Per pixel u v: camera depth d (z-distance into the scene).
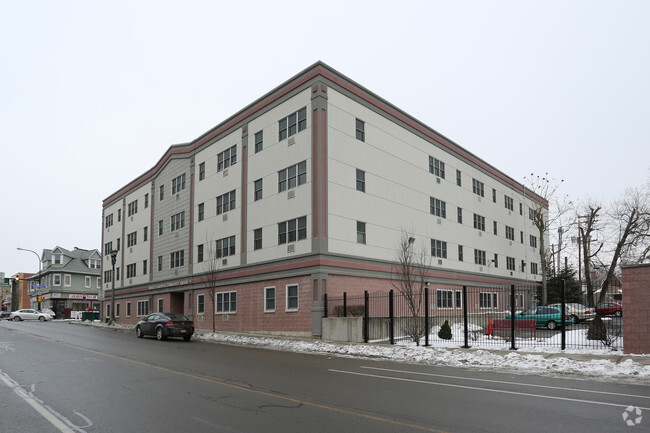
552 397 9.14
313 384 10.65
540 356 14.78
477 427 6.91
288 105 28.11
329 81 26.92
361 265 27.17
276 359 16.00
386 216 30.00
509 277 45.62
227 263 31.72
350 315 24.22
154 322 25.56
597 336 18.50
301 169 26.67
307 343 21.33
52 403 8.62
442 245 35.81
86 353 17.34
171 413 7.82
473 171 41.75
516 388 10.17
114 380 11.18
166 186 40.72
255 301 29.00
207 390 9.85
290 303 26.55
